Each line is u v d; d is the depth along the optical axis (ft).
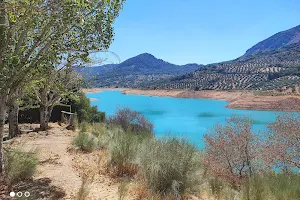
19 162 21.58
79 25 19.61
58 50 19.79
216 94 289.12
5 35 18.48
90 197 18.44
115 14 21.16
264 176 26.27
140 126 65.46
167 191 19.90
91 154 31.17
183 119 140.15
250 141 35.94
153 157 21.76
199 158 24.62
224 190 22.52
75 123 55.72
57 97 53.26
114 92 451.53
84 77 52.70
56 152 31.32
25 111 68.80
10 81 19.10
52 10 17.72
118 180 22.65
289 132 35.37
